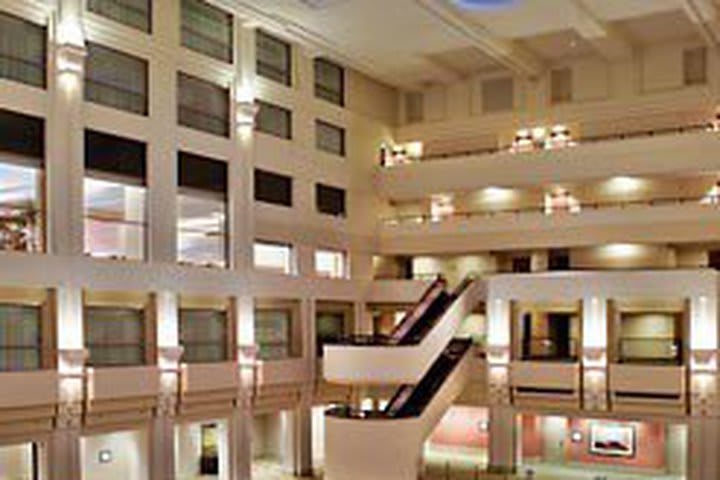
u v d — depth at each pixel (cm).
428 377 2742
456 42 2930
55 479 1981
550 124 3216
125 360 2214
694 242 2822
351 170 3212
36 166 2014
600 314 2609
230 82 2617
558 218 3006
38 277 1966
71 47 2059
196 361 2444
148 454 2239
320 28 2756
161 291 2294
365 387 3044
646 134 3028
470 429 3119
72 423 2019
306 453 2809
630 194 3033
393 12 2592
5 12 1969
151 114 2316
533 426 2955
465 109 3400
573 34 2898
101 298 2148
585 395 2620
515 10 2605
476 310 3036
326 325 3002
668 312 2762
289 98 2886
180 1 2450
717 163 2770
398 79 3400
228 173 2583
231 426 2525
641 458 2759
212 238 2592
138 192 2316
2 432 1888
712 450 2450
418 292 3086
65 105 2059
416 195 3316
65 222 2041
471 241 3177
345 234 3148
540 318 2975
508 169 3136
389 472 2320
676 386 2486
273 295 2705
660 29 2853
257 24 2677
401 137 3512
